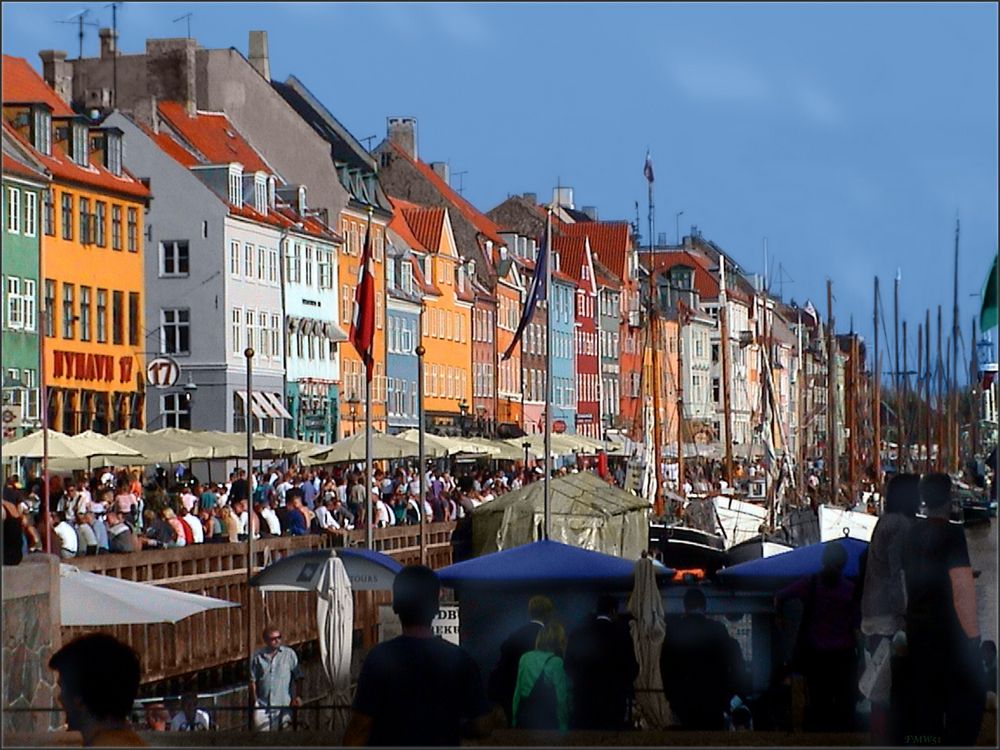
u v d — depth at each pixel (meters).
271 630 30.03
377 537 57.12
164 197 90.44
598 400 164.12
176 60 100.00
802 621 18.55
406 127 142.12
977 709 14.42
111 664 10.50
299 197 101.56
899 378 109.38
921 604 14.39
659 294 175.62
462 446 69.75
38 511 40.25
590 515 54.19
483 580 28.78
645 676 24.64
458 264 129.50
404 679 11.58
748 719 22.06
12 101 76.00
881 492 90.31
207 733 18.03
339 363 106.56
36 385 73.31
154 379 62.22
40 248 74.00
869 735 16.64
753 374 191.75
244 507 49.84
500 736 17.86
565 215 179.88
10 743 16.03
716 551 56.44
